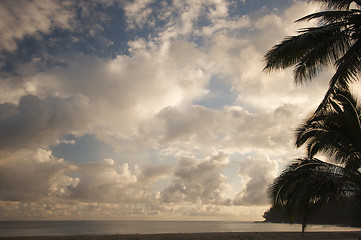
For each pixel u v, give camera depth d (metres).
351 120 8.33
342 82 8.67
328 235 31.50
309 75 8.97
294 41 8.30
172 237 27.61
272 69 9.02
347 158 8.44
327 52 8.34
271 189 10.75
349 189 9.01
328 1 8.42
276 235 30.78
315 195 9.62
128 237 26.97
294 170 10.31
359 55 7.83
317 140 8.78
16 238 24.50
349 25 8.06
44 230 75.38
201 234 31.41
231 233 33.12
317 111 8.52
